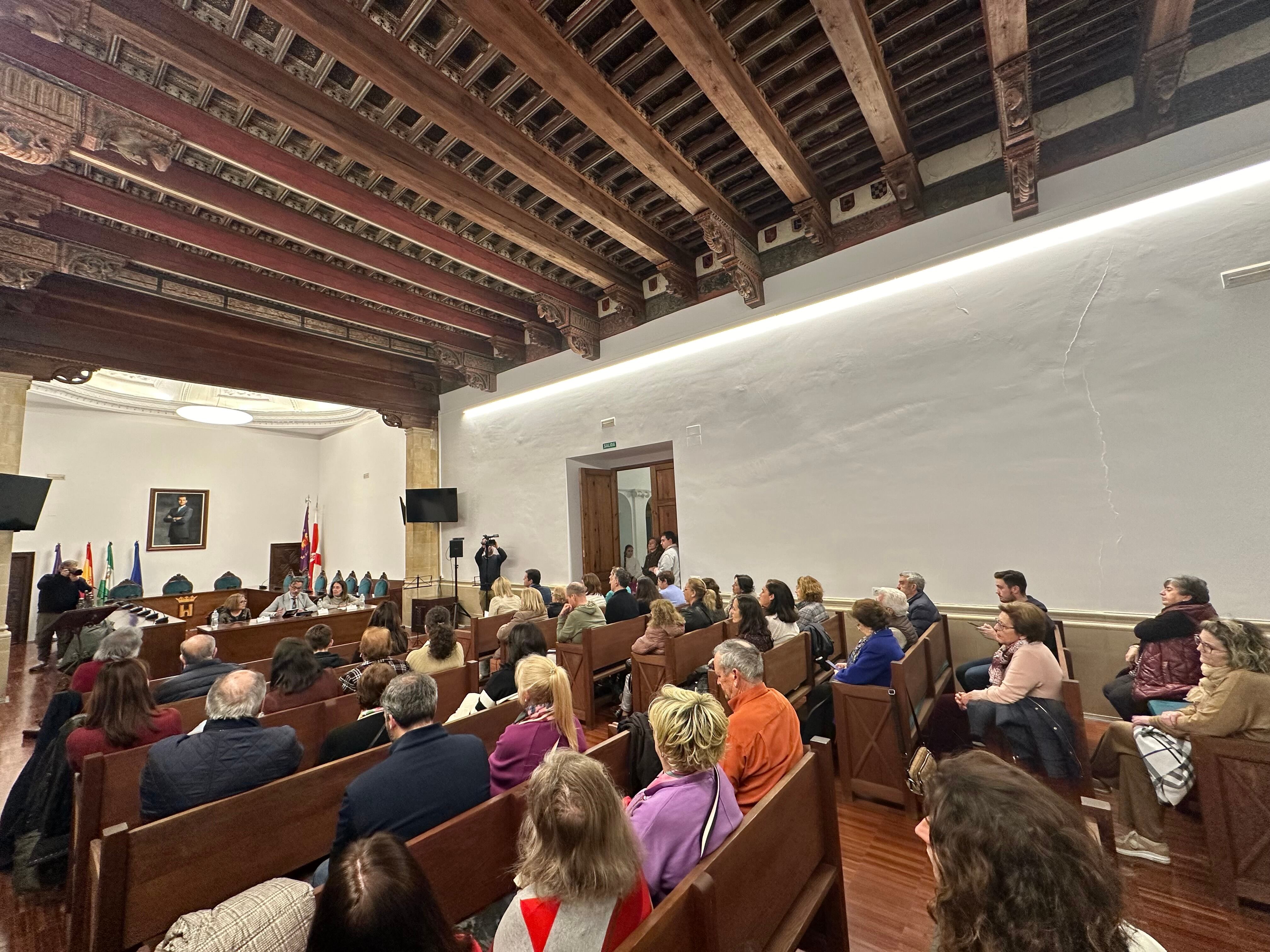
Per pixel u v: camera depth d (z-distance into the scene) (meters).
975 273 5.09
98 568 11.13
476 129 4.27
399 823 1.73
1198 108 4.17
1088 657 4.38
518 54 3.57
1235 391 3.97
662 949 1.12
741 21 3.74
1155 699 3.02
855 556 5.62
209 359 7.96
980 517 4.95
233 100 4.23
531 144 4.72
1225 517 3.97
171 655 6.54
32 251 5.23
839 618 5.07
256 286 6.64
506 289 7.82
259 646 6.57
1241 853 2.20
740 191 5.69
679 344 7.13
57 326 6.65
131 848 1.65
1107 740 2.80
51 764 2.79
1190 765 2.40
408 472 10.26
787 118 4.68
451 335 8.85
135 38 3.31
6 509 6.03
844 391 5.77
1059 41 4.13
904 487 5.36
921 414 5.30
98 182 4.93
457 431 10.29
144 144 4.02
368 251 6.20
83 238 5.43
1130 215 4.42
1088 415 4.50
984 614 4.87
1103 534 4.40
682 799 1.57
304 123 4.07
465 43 3.91
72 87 3.66
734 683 2.35
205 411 10.81
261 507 13.58
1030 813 0.86
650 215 6.03
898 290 5.50
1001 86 3.86
